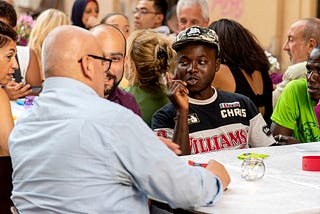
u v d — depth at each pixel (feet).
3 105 16.46
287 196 12.76
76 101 12.10
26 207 12.32
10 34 17.49
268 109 22.86
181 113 16.69
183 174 11.91
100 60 12.68
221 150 17.58
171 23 36.96
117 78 16.44
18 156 12.44
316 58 19.10
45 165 11.97
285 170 14.84
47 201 12.03
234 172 14.55
